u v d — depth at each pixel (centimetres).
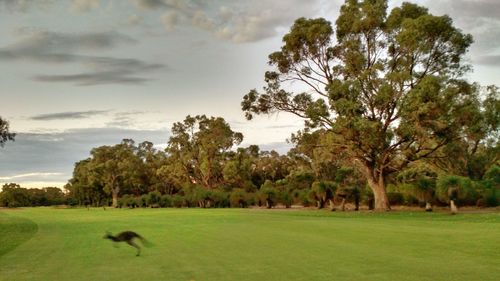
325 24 4844
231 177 9831
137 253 1588
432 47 4409
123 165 11919
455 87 4253
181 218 4156
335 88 4366
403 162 4688
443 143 4506
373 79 4353
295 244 1689
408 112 4088
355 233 2053
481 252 1366
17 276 1227
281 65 5044
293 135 5081
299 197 6850
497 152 5722
